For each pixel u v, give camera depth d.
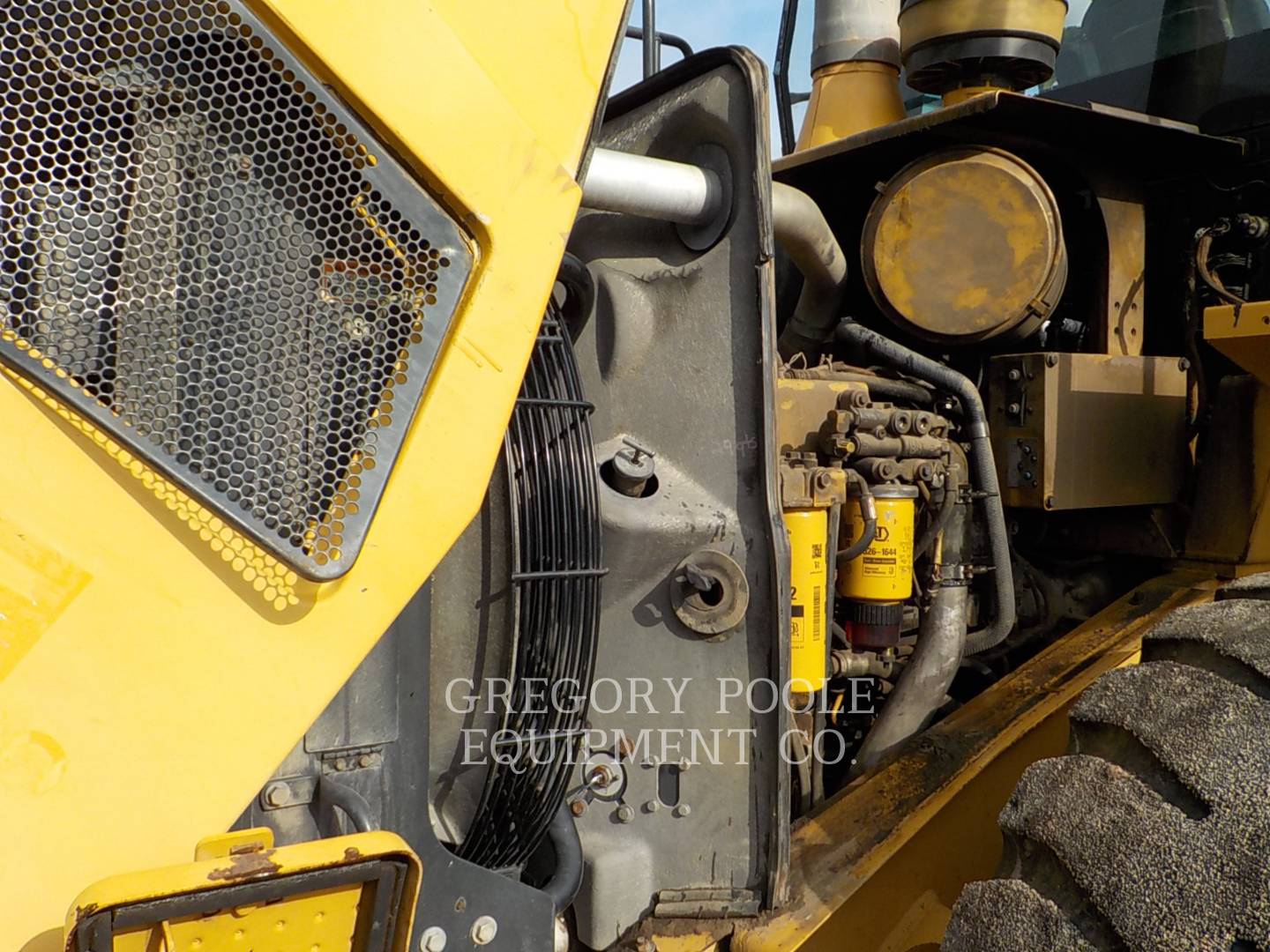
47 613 0.96
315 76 1.08
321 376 1.10
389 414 1.11
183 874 0.92
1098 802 1.37
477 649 1.61
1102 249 2.48
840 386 2.16
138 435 1.01
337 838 1.02
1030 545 2.66
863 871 1.74
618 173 1.60
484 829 1.58
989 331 2.30
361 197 1.10
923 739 1.99
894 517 2.10
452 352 1.15
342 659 1.10
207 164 1.04
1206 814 1.27
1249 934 1.17
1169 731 1.37
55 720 0.96
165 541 1.02
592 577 1.61
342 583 1.10
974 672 2.53
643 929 1.75
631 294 1.83
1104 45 2.86
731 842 1.72
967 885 1.47
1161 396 2.46
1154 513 2.49
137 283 1.02
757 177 1.67
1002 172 2.26
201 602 1.03
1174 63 2.69
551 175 1.20
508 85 1.19
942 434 2.27
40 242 0.98
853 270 2.68
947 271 2.32
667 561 1.73
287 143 1.07
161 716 1.01
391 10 1.10
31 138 0.97
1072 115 2.19
